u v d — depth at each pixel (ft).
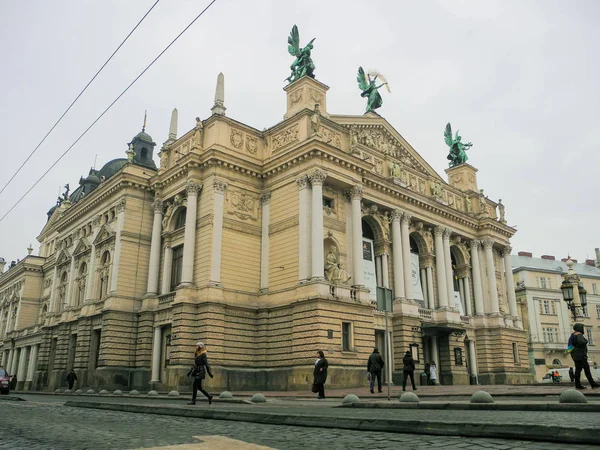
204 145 144.05
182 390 120.37
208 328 124.57
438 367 168.35
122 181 157.58
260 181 146.00
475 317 190.49
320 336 119.75
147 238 158.81
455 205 196.54
